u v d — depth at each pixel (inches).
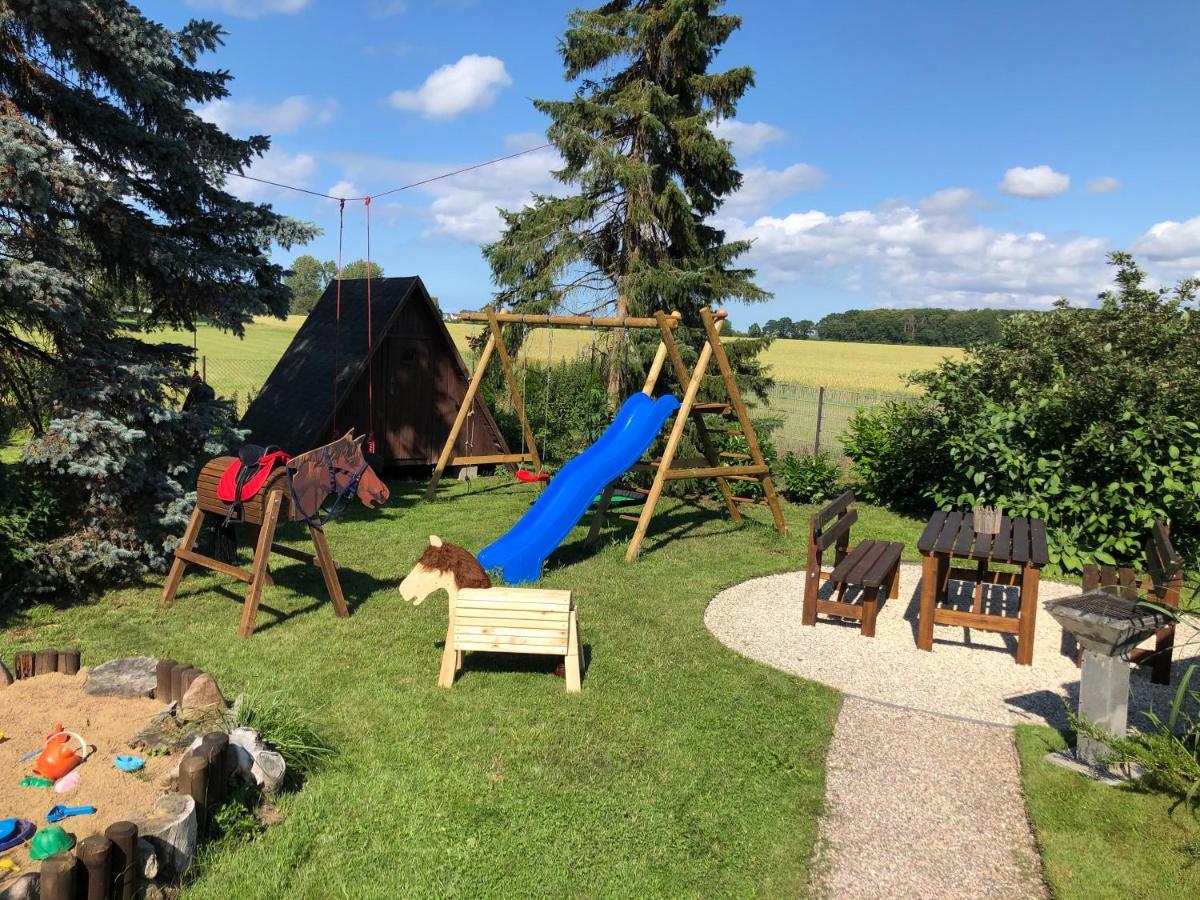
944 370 474.0
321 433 488.1
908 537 436.8
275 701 185.2
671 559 377.1
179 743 164.4
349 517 444.8
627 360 589.6
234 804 151.9
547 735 196.2
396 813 161.6
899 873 151.1
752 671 244.7
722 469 413.1
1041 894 145.9
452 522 436.8
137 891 128.2
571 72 607.8
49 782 151.8
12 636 251.9
